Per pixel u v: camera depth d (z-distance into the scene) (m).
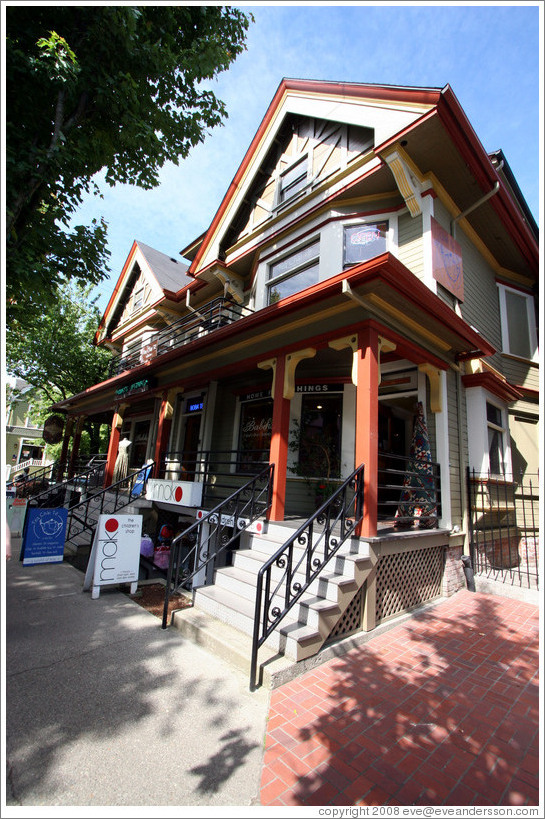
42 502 11.49
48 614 4.65
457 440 6.89
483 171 6.84
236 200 10.77
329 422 7.61
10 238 4.02
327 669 3.62
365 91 7.20
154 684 3.25
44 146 4.17
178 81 5.25
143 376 10.85
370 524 4.60
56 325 17.70
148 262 15.46
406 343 5.62
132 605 5.13
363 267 4.43
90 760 2.38
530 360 9.87
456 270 7.37
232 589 4.88
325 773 2.37
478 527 7.03
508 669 3.77
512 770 2.45
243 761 2.44
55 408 17.25
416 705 3.12
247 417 9.45
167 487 8.11
